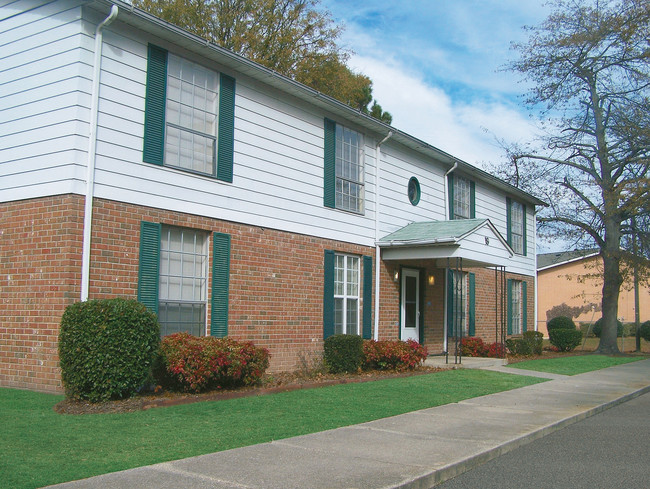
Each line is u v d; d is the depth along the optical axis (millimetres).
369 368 14141
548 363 18094
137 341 8828
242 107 12359
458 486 5961
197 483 5398
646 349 28109
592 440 8227
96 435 6988
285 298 13109
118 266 9836
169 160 10938
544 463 6926
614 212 21828
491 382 13055
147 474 5613
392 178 16969
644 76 21938
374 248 16125
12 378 9773
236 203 12070
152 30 10461
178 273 10992
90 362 8492
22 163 9961
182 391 9766
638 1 21406
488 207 22125
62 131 9555
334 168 14734
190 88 11367
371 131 16156
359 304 15492
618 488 5965
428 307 18219
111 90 9945
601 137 23281
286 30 27312
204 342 10000
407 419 8812
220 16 26031
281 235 13109
